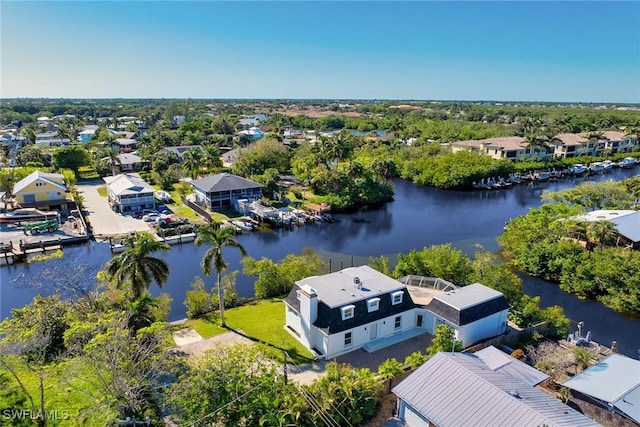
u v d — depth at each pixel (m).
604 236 49.84
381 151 121.44
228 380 23.59
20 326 27.61
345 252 59.34
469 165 100.31
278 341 33.22
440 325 30.31
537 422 19.83
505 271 40.50
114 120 198.62
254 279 48.81
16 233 62.03
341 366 27.50
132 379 23.94
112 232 63.09
